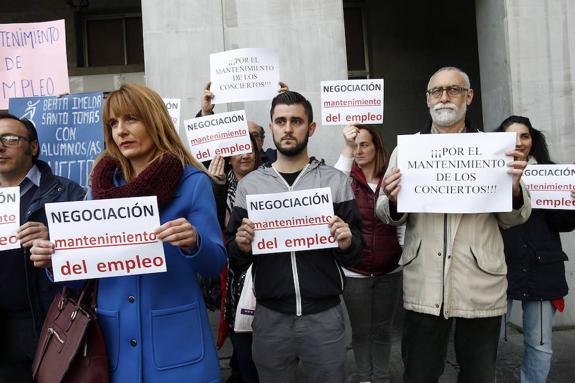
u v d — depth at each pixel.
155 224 2.04
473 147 2.78
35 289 2.67
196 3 5.22
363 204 3.92
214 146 4.14
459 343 2.98
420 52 8.43
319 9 5.24
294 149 2.81
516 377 4.25
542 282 3.51
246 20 5.23
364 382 3.95
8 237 2.56
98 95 4.43
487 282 2.84
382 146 4.08
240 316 3.27
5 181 2.88
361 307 3.93
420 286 2.91
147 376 2.03
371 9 8.38
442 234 2.88
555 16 5.35
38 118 4.40
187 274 2.17
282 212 2.68
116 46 8.11
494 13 5.56
